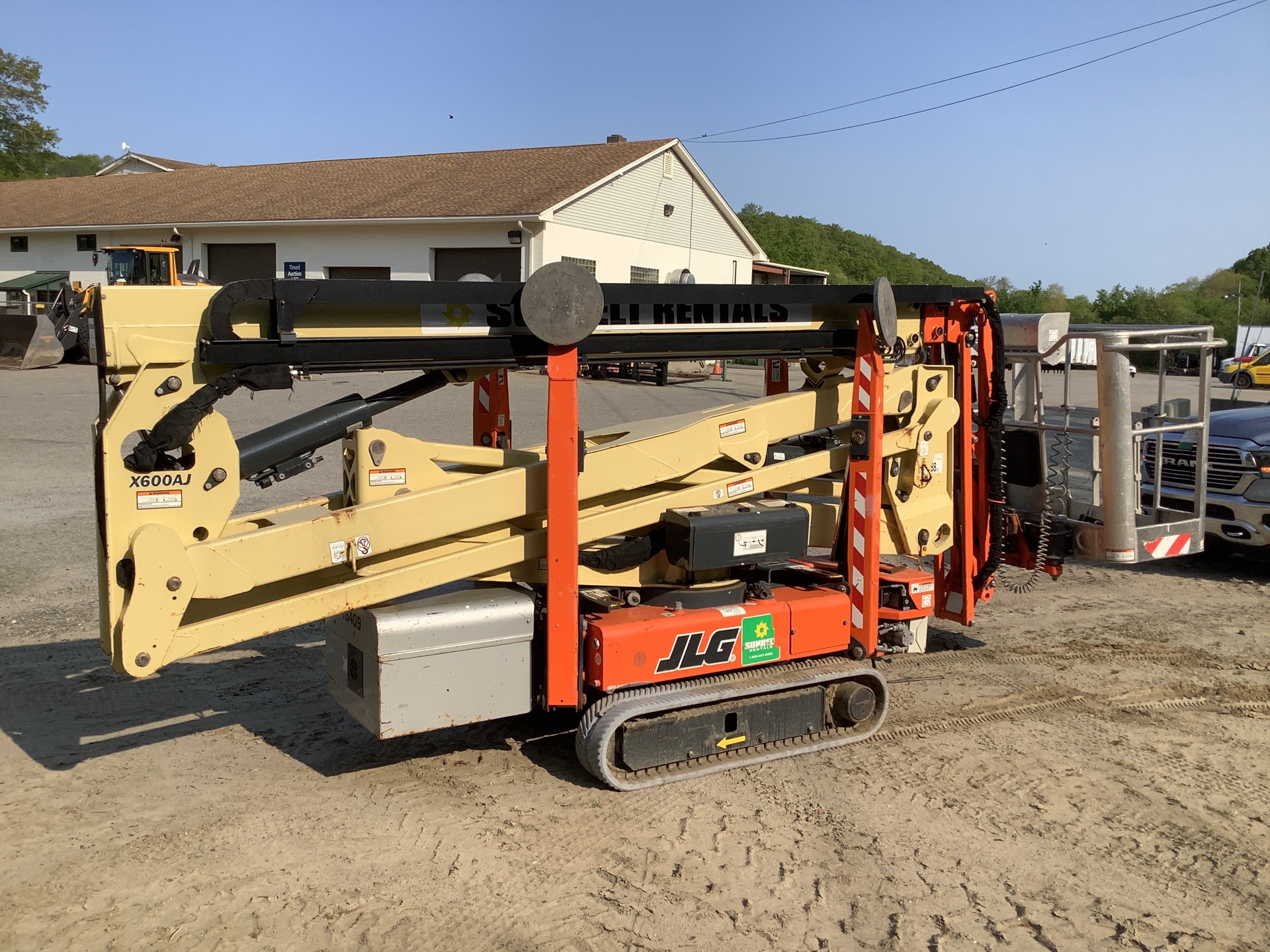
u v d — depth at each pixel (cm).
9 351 2352
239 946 321
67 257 3541
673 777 447
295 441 405
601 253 3028
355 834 396
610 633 432
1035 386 683
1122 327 680
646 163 3173
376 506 408
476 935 330
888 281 468
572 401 417
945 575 595
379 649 398
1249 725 538
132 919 335
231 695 546
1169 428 662
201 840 388
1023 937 339
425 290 385
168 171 4225
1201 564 912
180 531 372
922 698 568
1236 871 387
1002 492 563
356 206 3000
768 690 464
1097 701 568
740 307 464
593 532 456
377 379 2247
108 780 439
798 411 514
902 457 538
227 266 3222
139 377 356
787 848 394
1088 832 414
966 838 406
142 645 364
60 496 1005
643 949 326
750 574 504
